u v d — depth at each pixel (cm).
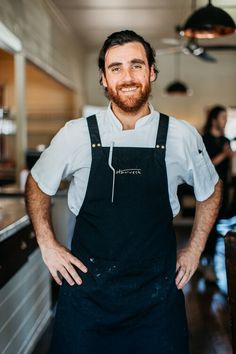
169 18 788
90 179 176
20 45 550
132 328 178
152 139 177
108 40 171
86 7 726
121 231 176
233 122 1190
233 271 154
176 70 1191
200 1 696
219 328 374
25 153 549
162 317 177
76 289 179
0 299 262
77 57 1013
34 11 619
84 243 180
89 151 176
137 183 175
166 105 1201
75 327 179
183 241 707
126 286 177
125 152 175
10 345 282
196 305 426
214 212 185
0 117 509
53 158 178
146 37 934
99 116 179
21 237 298
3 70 656
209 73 1189
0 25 467
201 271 526
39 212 180
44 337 352
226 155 486
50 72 736
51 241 178
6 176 618
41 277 367
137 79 169
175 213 184
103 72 177
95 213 178
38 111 958
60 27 811
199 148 181
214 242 488
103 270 177
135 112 174
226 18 453
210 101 1195
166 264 178
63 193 436
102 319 177
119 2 699
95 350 179
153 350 177
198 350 334
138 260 176
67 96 998
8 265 267
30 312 332
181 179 184
